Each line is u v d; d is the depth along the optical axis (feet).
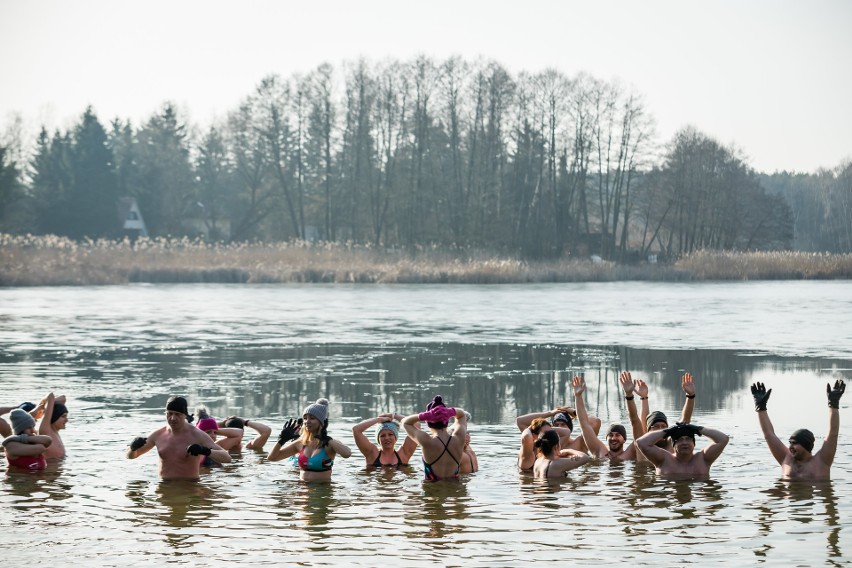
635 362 72.90
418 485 35.76
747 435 45.14
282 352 79.30
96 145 351.25
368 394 58.13
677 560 26.45
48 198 342.44
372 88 292.61
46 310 122.31
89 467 38.37
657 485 35.55
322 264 204.33
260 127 304.71
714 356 76.54
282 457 37.81
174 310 123.34
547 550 27.37
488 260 226.99
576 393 41.42
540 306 132.05
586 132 291.79
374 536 28.84
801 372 67.00
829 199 435.94
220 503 32.86
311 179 332.60
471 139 293.64
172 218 363.15
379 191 300.61
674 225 317.83
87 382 62.23
